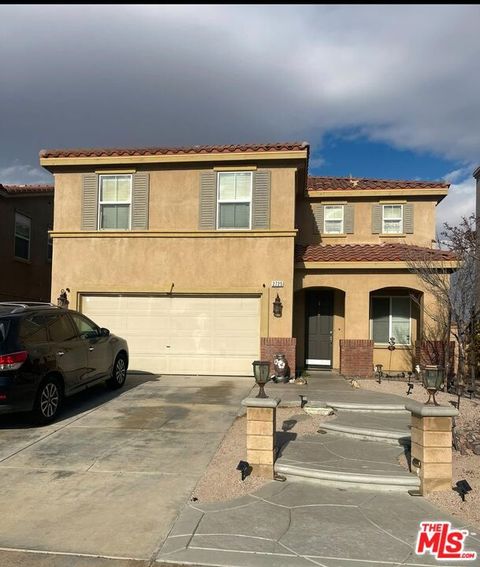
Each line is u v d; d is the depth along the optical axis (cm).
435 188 1652
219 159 1317
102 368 1023
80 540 437
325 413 867
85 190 1380
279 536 443
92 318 1361
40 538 441
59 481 571
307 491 549
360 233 1691
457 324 1113
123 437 738
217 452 667
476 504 510
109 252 1356
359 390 1083
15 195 1881
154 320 1348
